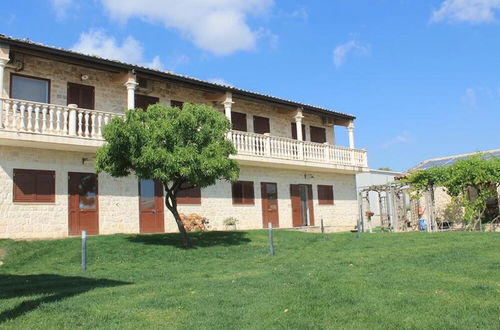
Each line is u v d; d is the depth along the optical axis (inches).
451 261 441.1
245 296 316.8
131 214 775.1
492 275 362.3
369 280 352.2
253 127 1013.8
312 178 1091.9
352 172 1143.0
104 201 747.4
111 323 261.1
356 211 1186.0
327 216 1109.1
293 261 502.9
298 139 1015.0
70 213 707.4
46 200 687.1
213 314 272.4
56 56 676.1
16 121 630.5
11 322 262.4
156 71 772.0
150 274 442.9
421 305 273.3
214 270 463.8
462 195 971.3
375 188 1050.7
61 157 708.0
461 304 272.4
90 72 780.6
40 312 283.0
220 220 897.5
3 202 649.0
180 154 554.9
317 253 572.4
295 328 240.1
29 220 667.4
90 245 590.9
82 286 378.6
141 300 312.5
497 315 249.1
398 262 450.3
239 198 938.1
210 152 574.2
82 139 680.4
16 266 506.6
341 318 253.4
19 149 671.8
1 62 622.8
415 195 981.2
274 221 994.1
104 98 791.7
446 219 1094.4
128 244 608.1
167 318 268.4
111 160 575.5
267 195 991.0
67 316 273.9
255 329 240.8
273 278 384.8
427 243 617.0
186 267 490.6
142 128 559.2
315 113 1080.8
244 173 952.3
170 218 823.7
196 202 866.8
